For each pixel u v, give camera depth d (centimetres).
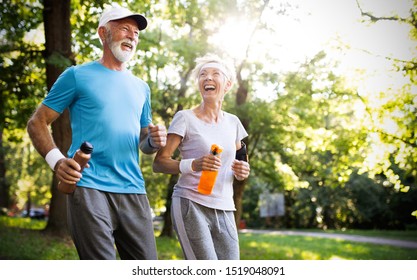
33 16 1466
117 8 377
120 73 378
